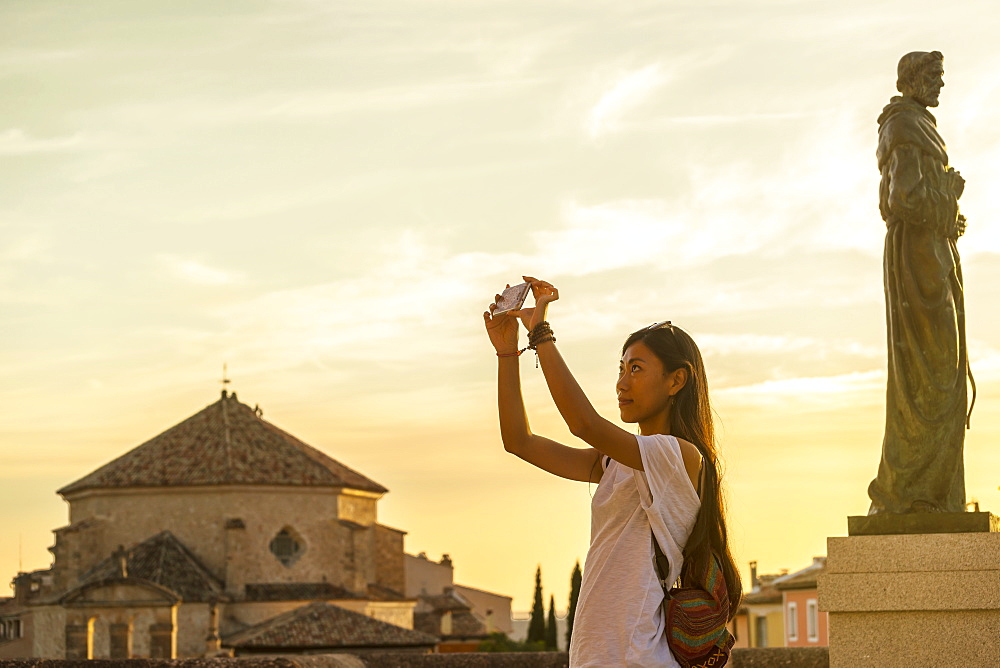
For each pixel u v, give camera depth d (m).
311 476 69.62
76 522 70.25
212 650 62.25
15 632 80.12
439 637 84.94
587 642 3.88
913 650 7.95
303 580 68.06
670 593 3.89
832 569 8.17
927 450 8.14
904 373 8.23
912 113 8.42
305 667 10.77
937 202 8.24
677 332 4.27
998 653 7.81
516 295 4.26
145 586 61.75
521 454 4.37
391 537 73.31
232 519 66.94
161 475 68.38
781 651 11.52
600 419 3.91
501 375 4.36
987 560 7.85
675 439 3.96
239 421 73.25
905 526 8.10
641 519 3.92
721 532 4.02
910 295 8.22
